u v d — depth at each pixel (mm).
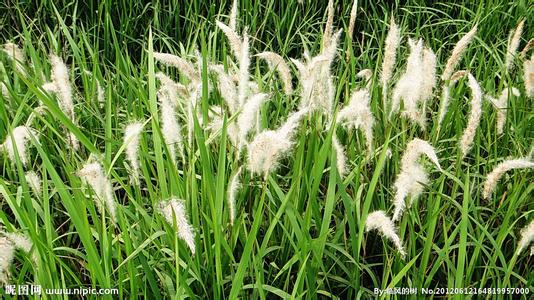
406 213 1038
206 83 1090
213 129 1108
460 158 1104
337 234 1081
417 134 1362
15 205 954
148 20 2102
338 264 1068
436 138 1210
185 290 940
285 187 1226
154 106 1110
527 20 2053
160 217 1019
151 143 1403
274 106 1466
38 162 1370
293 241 1078
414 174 977
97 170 943
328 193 998
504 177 1277
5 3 2096
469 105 1483
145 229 1089
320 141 1189
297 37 2074
